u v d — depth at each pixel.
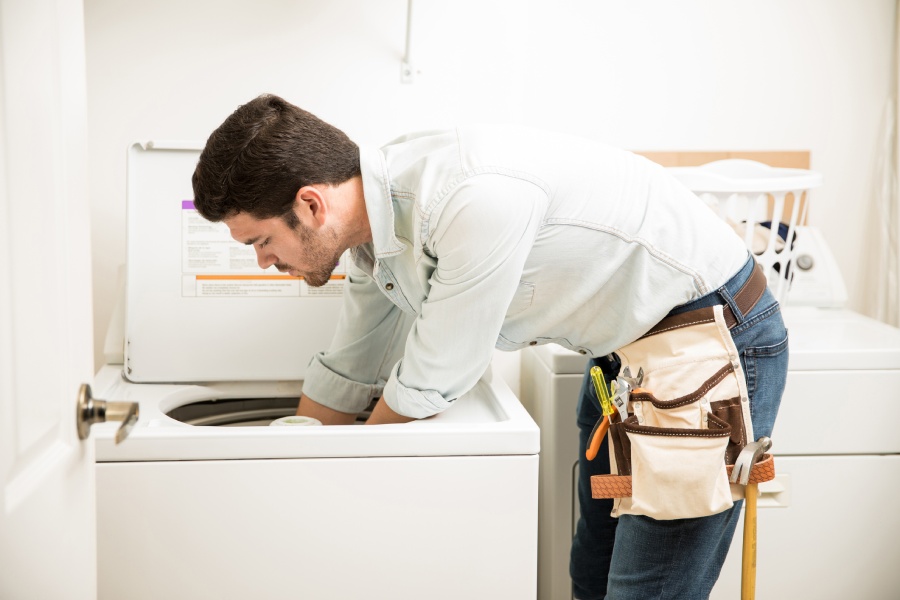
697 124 2.22
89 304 0.98
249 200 1.23
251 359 1.80
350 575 1.33
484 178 1.20
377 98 2.12
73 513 0.93
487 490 1.33
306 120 1.27
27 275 0.80
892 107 2.23
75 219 0.93
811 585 1.79
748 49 2.21
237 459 1.29
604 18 2.15
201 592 1.31
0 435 0.74
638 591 1.35
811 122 2.25
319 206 1.26
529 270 1.32
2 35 0.74
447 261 1.22
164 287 1.78
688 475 1.26
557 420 1.82
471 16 2.11
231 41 2.05
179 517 1.29
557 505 1.85
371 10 2.08
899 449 1.75
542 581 1.98
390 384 1.40
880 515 1.77
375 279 1.43
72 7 0.92
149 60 2.03
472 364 1.31
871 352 1.72
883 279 2.26
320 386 1.66
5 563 0.75
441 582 1.34
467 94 2.14
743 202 2.11
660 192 1.36
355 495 1.31
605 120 2.20
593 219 1.30
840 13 2.21
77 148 0.94
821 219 2.30
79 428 0.94
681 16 2.17
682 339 1.33
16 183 0.78
